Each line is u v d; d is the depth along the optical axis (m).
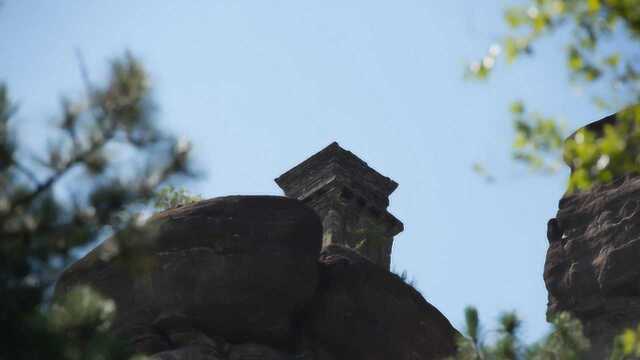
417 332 87.12
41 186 38.72
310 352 83.00
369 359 84.50
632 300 82.25
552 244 89.31
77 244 38.59
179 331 80.31
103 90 39.84
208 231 82.50
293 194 101.50
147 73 40.38
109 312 40.09
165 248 81.94
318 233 85.75
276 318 82.00
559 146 42.47
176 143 39.91
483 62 41.75
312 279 83.94
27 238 38.19
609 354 80.75
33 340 37.06
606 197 87.19
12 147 38.28
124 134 39.50
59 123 39.06
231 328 81.31
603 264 84.12
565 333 53.94
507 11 42.22
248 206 84.25
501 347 52.75
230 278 81.50
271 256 82.44
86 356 38.41
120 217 39.22
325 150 101.00
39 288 38.34
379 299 86.38
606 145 42.28
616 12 41.84
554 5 41.97
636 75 41.81
